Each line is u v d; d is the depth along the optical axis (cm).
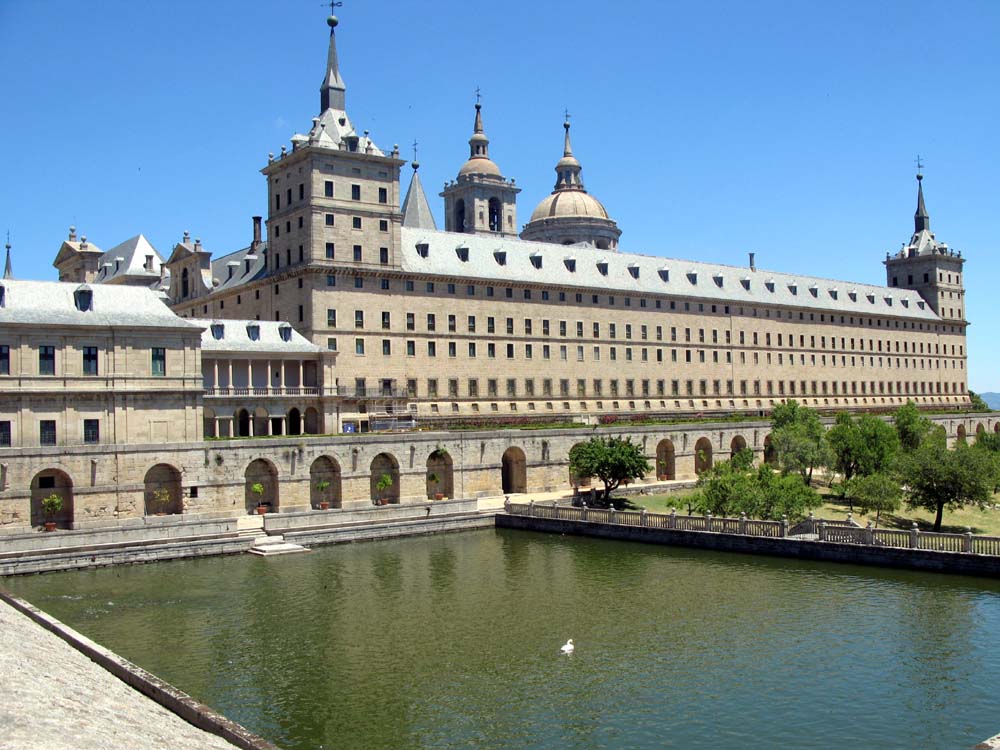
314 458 8912
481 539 8506
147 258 15200
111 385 7894
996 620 5431
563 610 5800
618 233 19375
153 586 6425
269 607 5872
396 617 5641
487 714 4081
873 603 5862
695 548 7850
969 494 8725
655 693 4331
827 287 18612
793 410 13012
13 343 7506
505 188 18450
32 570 6750
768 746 3734
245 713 4088
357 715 4072
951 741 3772
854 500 10000
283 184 11812
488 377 12694
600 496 10425
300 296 11288
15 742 2500
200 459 8181
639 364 14638
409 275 11856
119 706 3244
